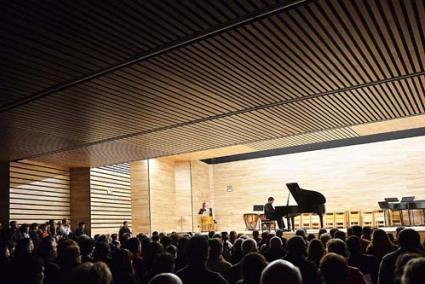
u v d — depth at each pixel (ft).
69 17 15.52
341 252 12.80
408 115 31.68
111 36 17.07
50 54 18.24
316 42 18.72
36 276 7.54
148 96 24.23
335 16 16.61
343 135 39.14
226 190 62.49
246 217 51.39
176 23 16.39
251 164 61.16
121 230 35.96
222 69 21.03
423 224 48.55
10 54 17.99
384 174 52.54
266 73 21.84
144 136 33.55
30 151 36.94
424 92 26.45
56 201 45.14
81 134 31.81
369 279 12.09
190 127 31.68
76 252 12.43
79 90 22.67
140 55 18.86
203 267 9.68
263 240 23.58
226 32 17.37
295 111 29.07
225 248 20.57
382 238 15.02
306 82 23.48
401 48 19.76
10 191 40.11
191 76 21.70
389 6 16.01
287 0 15.30
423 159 50.72
